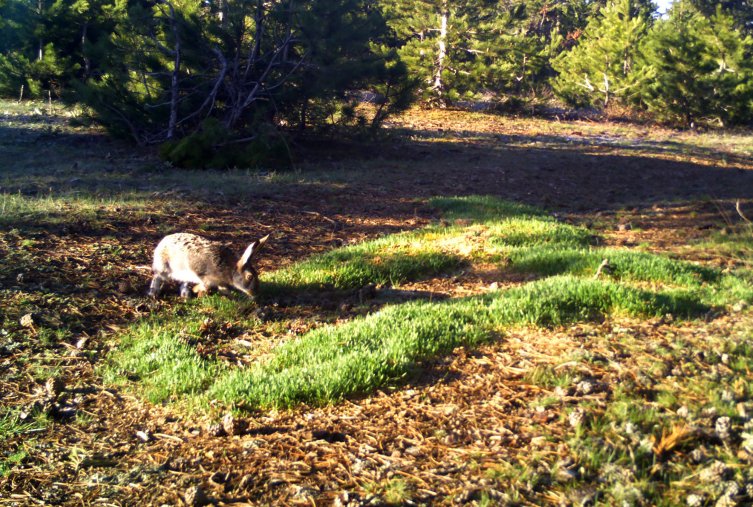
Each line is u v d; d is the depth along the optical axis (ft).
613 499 9.61
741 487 9.61
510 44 110.01
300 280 23.15
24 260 22.00
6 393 13.91
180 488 10.69
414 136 74.23
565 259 24.54
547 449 11.22
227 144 49.34
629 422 11.71
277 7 52.31
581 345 15.93
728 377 13.58
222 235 29.19
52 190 34.53
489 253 27.12
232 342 17.84
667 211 38.19
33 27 83.35
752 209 37.73
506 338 16.89
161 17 51.55
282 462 11.42
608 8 130.11
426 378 14.73
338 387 13.78
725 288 20.76
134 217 29.89
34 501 10.32
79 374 15.17
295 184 42.50
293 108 57.41
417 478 10.69
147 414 13.46
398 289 23.18
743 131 95.50
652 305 18.12
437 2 104.83
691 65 95.61
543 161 59.06
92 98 50.70
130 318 18.99
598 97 115.75
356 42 55.52
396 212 37.37
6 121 63.00
